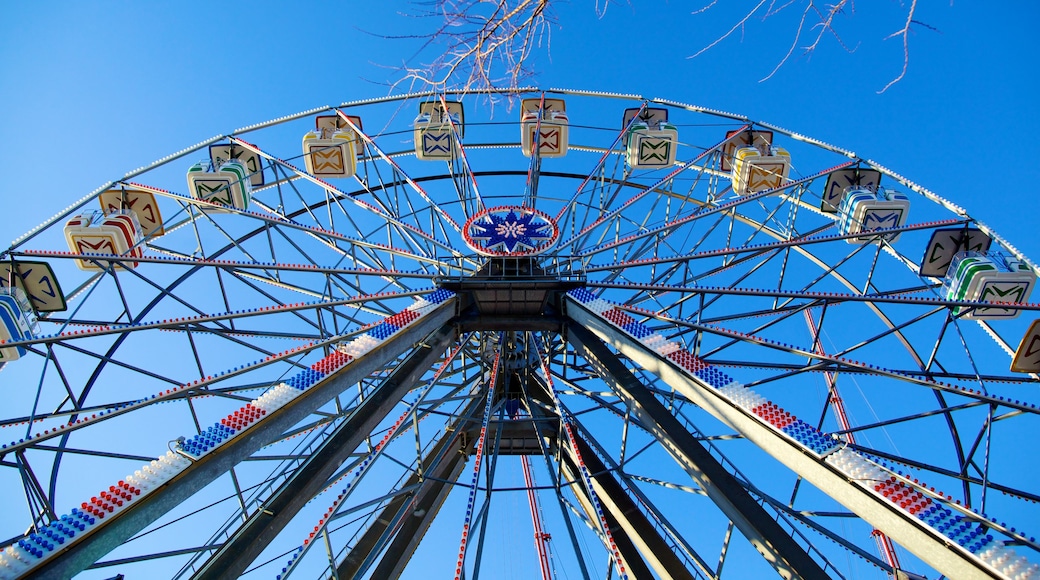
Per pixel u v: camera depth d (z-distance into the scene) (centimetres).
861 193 1953
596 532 1703
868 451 1252
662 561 1512
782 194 2097
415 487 1441
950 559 882
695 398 1226
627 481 1554
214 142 2106
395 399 1377
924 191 1827
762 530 1163
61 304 1641
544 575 2100
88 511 897
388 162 2006
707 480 1235
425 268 1875
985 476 1150
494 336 2027
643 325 1409
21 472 1110
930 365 1362
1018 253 1609
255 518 1066
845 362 1277
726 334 1368
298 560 1179
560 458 1947
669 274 1734
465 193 2078
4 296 1513
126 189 1889
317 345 1324
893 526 941
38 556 835
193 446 1010
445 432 1912
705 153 2081
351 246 1822
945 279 1789
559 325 1702
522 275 1703
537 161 2147
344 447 1210
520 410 2050
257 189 2241
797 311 1512
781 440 1083
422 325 1465
